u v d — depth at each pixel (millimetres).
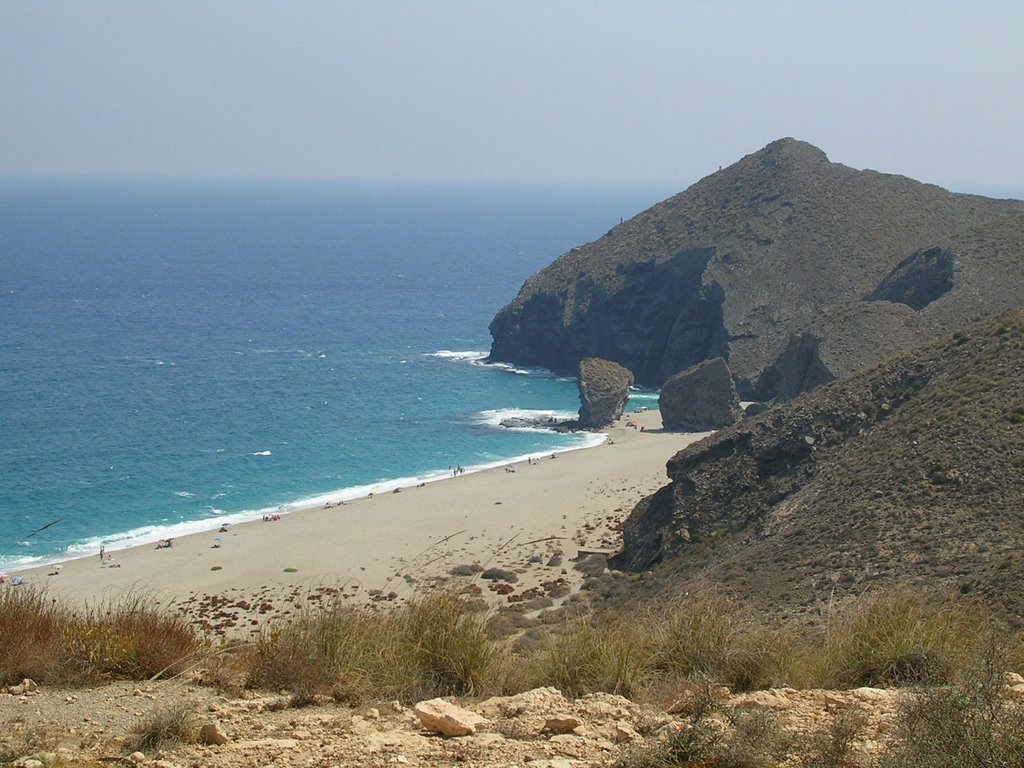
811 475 47062
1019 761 6840
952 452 39219
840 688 10328
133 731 8266
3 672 9969
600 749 7730
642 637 11125
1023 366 44938
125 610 11914
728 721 8094
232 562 52844
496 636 11766
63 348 127312
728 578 35062
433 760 7430
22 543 57469
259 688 9945
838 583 31031
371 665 10102
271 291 195500
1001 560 28344
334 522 61438
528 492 68875
